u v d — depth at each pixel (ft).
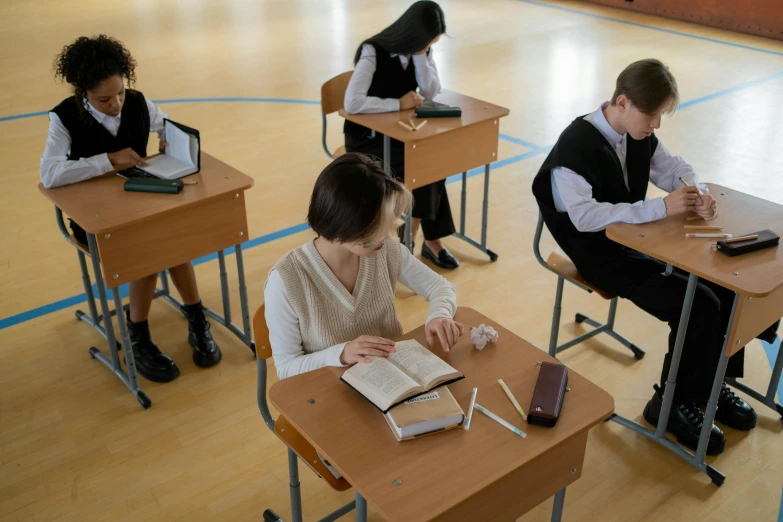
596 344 9.29
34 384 8.55
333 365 5.14
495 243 11.75
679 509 6.83
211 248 8.14
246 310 8.97
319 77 20.26
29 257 11.22
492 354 5.37
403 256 5.84
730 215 7.23
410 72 10.57
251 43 23.99
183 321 9.77
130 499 6.97
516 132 16.22
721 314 7.55
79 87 7.70
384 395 4.66
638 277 7.45
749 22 24.71
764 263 6.31
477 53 22.59
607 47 23.27
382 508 4.03
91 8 29.50
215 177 8.14
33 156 15.07
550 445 4.49
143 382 8.60
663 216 7.09
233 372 8.81
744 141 15.75
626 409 8.15
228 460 7.46
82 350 9.14
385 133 9.61
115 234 7.29
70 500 6.95
